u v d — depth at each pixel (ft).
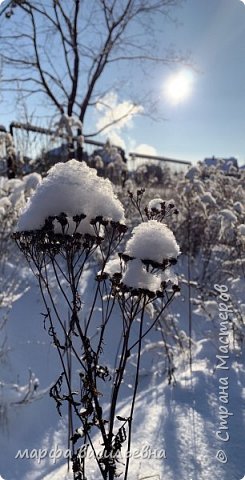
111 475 4.85
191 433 7.08
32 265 13.26
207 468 6.18
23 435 7.74
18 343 9.87
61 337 10.41
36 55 27.20
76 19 27.76
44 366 9.59
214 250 17.06
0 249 12.85
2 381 8.66
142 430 7.32
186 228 16.43
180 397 8.44
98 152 23.34
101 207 4.75
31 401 8.31
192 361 10.53
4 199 11.25
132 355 10.64
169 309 13.08
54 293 11.76
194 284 13.03
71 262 4.73
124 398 9.05
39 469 6.91
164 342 10.27
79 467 4.96
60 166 4.82
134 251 4.58
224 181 22.03
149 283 4.65
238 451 6.57
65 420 8.23
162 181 24.98
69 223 4.73
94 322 11.14
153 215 5.90
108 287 12.33
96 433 7.62
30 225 4.62
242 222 15.14
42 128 18.58
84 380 4.83
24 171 18.07
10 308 10.76
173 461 6.36
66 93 28.89
